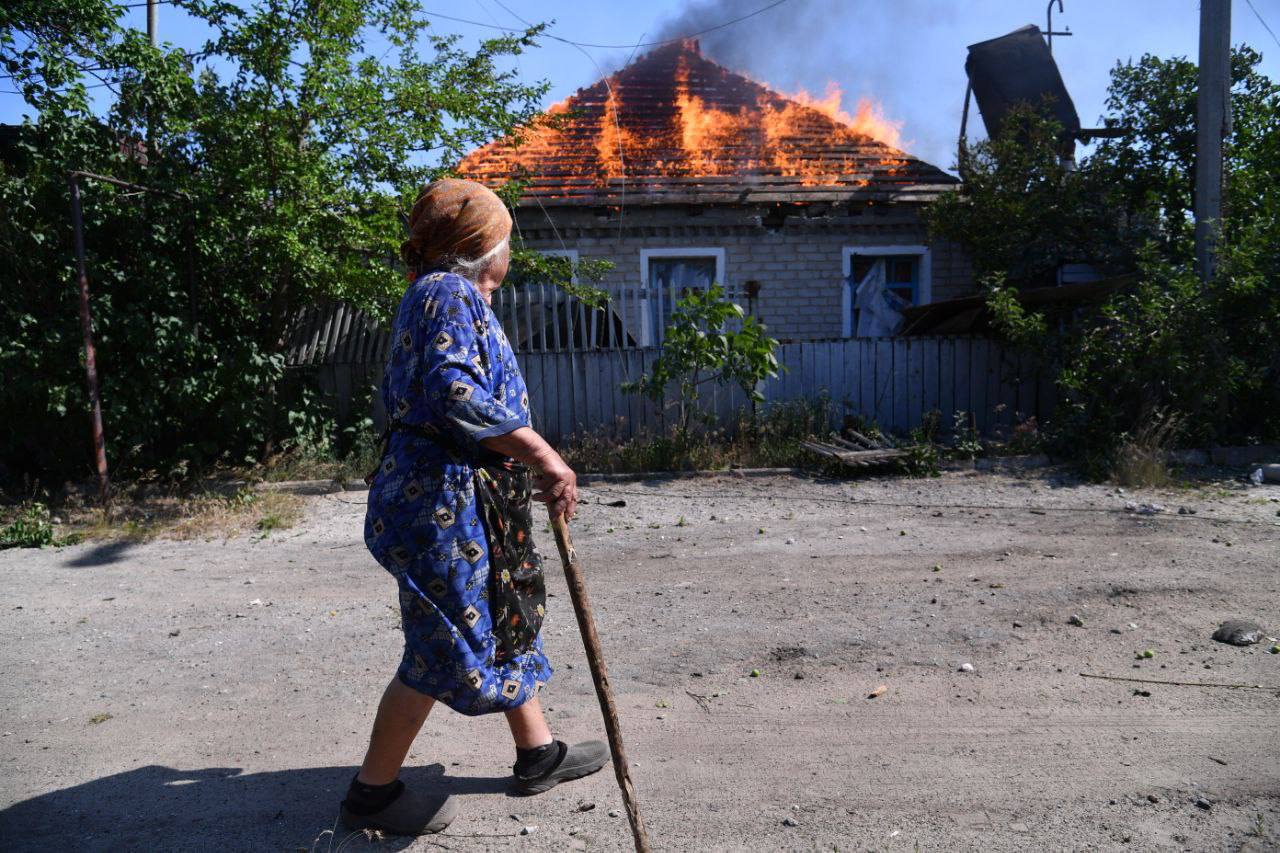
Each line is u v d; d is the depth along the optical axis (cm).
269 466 845
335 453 912
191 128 805
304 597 480
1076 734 300
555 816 252
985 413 989
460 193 238
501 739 304
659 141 1276
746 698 335
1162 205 1128
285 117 791
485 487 227
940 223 1155
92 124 794
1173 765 278
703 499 742
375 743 238
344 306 962
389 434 230
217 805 261
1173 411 853
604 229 1174
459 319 219
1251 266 820
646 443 883
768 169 1223
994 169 1159
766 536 603
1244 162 985
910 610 432
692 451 861
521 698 240
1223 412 865
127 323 776
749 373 891
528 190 1159
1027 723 309
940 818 249
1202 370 826
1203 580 468
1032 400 994
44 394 768
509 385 235
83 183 775
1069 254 1127
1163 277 866
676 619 427
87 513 700
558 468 219
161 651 398
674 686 347
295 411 884
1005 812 251
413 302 225
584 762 273
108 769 285
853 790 265
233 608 462
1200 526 600
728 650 384
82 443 812
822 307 1209
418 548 219
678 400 943
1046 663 363
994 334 999
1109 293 900
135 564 560
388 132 836
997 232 1136
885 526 626
